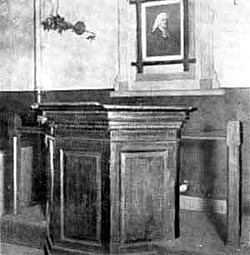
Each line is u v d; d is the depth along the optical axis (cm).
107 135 351
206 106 510
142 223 365
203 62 512
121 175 356
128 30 560
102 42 585
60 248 376
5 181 482
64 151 372
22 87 648
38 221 454
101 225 357
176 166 379
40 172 511
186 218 462
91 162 359
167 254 370
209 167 511
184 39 523
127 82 560
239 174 365
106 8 580
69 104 354
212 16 505
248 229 414
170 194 376
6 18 660
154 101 541
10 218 466
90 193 361
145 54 550
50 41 627
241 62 491
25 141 502
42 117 425
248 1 487
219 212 496
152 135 363
